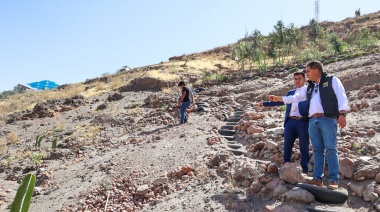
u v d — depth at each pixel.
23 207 3.66
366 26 40.94
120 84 30.05
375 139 5.91
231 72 27.59
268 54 30.11
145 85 24.11
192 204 5.20
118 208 6.02
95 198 6.77
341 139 6.08
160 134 10.53
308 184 4.34
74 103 23.27
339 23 51.69
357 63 15.27
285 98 4.76
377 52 18.39
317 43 34.72
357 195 4.21
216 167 6.45
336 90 4.16
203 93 17.89
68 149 12.22
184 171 6.55
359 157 5.03
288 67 21.41
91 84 38.34
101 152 10.62
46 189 8.41
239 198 4.90
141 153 8.72
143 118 14.67
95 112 19.19
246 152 6.98
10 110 28.77
